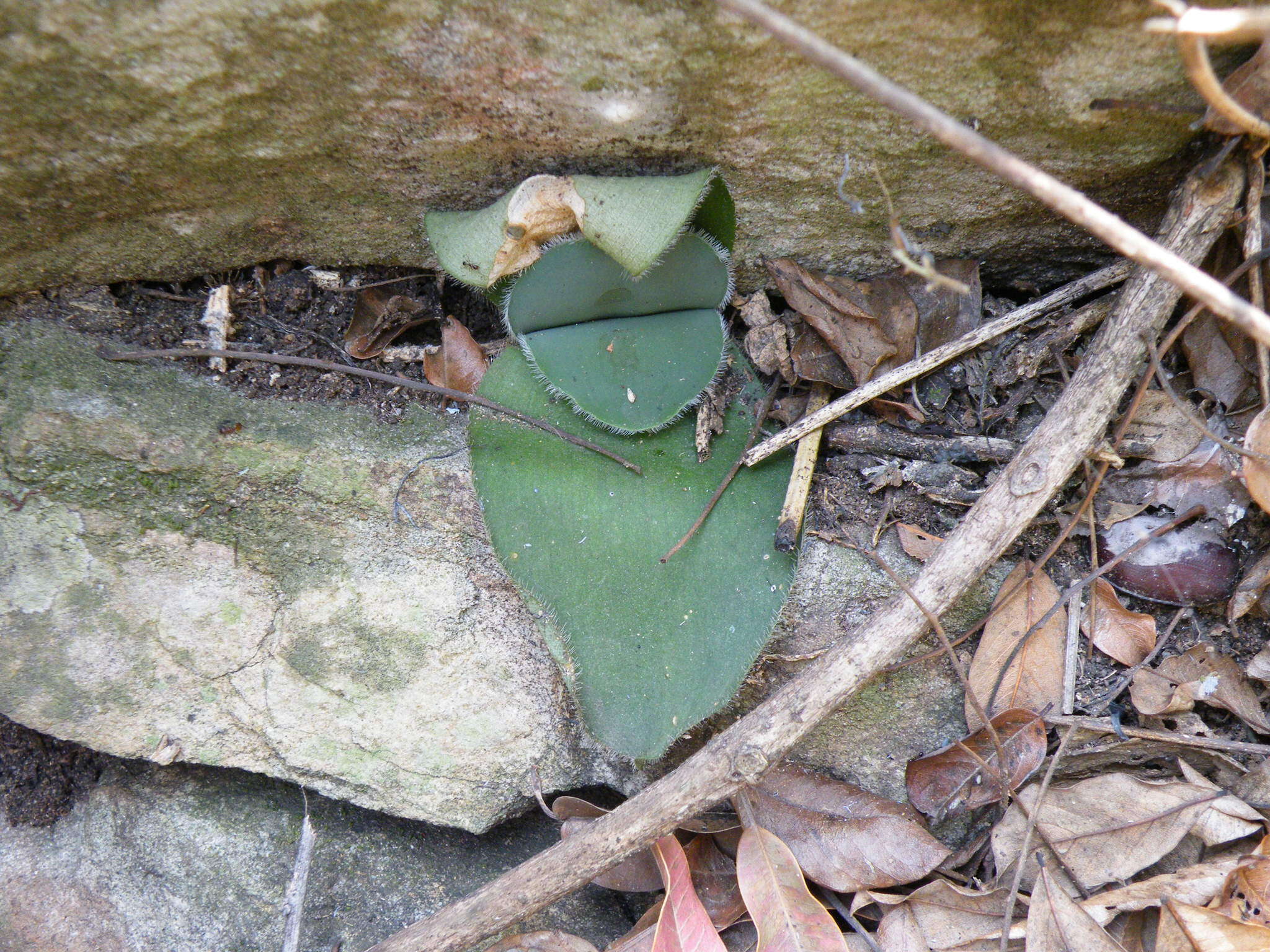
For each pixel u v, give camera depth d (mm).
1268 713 736
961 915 725
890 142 718
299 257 762
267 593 758
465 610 756
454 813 761
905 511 745
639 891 751
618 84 701
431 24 684
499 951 742
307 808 772
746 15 634
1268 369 720
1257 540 734
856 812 738
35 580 752
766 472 745
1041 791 725
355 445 750
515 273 734
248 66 687
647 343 744
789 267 752
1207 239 714
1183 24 644
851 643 712
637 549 735
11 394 740
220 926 763
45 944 765
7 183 704
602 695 726
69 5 664
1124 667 739
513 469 740
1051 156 722
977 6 680
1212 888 709
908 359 748
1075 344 748
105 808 780
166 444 743
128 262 746
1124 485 740
